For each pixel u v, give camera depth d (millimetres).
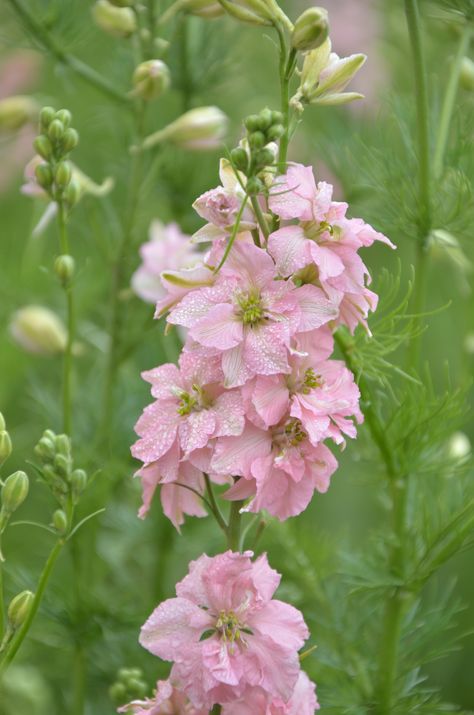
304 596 964
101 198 1012
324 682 901
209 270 761
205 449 753
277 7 779
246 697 759
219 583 754
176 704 770
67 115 839
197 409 756
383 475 874
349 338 830
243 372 748
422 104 849
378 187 887
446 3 894
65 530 779
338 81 789
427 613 895
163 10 1005
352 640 917
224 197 759
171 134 949
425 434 861
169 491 779
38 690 948
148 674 954
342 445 751
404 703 873
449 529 848
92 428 1006
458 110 891
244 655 750
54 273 877
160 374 763
